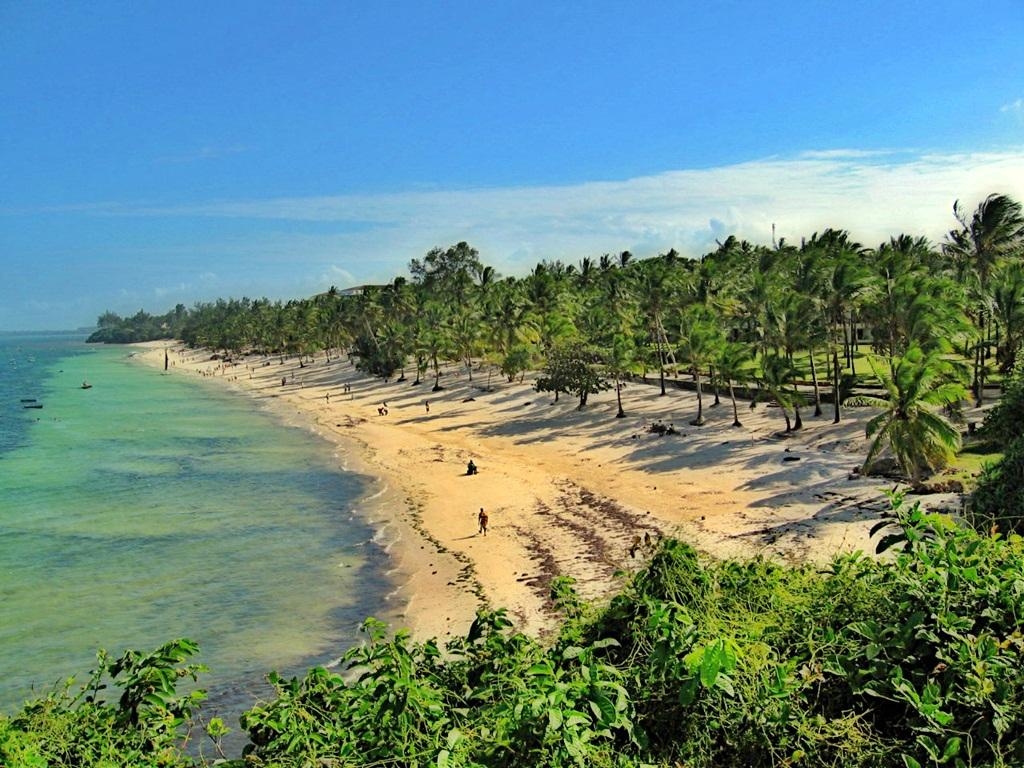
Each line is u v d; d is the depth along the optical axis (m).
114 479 56.59
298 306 193.00
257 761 7.48
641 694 7.73
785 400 53.66
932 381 38.03
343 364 147.38
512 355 88.44
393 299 137.62
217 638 27.86
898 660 7.34
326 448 68.88
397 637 9.49
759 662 7.57
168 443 73.50
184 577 34.62
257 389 126.94
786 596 9.15
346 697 8.21
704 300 76.00
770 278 67.88
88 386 135.88
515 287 128.50
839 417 55.56
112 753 7.52
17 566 36.34
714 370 66.62
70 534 41.78
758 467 46.22
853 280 56.53
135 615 30.19
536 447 60.59
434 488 49.97
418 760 6.98
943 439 36.06
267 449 69.12
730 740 7.22
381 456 62.81
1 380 154.00
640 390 77.94
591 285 129.12
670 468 48.88
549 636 24.64
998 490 24.81
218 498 50.03
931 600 7.65
